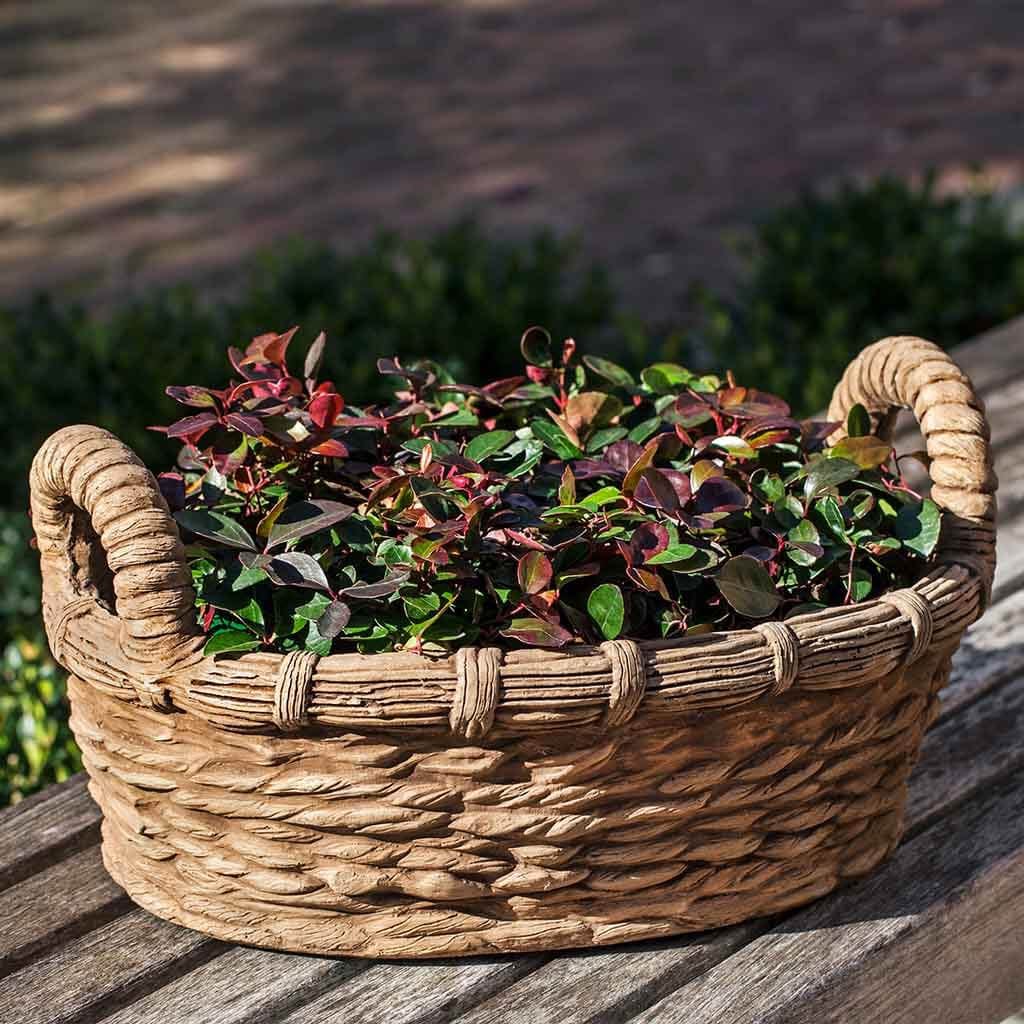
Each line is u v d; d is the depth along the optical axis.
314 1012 1.26
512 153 5.43
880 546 1.28
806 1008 1.27
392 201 4.97
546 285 2.89
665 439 1.31
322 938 1.26
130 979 1.29
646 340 2.73
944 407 1.31
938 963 1.32
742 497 1.28
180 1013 1.27
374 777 1.22
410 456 1.33
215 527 1.25
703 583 1.28
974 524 1.30
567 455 1.32
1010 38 6.34
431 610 1.23
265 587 1.26
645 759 1.23
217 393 1.28
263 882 1.25
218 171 5.41
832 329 2.66
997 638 1.53
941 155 4.95
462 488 1.26
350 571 1.26
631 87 6.16
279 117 6.05
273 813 1.24
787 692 1.24
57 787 1.43
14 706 1.68
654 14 7.34
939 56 6.18
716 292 3.94
